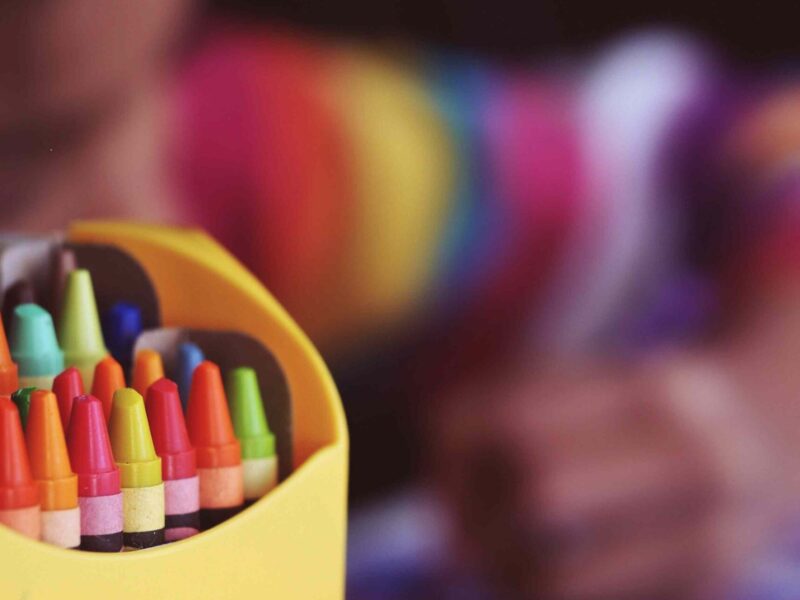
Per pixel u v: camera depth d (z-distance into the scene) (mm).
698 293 1104
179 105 991
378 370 1054
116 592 405
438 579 1073
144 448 442
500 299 1071
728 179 1095
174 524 463
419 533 1071
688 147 1091
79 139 964
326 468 517
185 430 471
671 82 1087
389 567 1061
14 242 567
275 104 1014
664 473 1110
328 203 1028
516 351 1083
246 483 511
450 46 1047
